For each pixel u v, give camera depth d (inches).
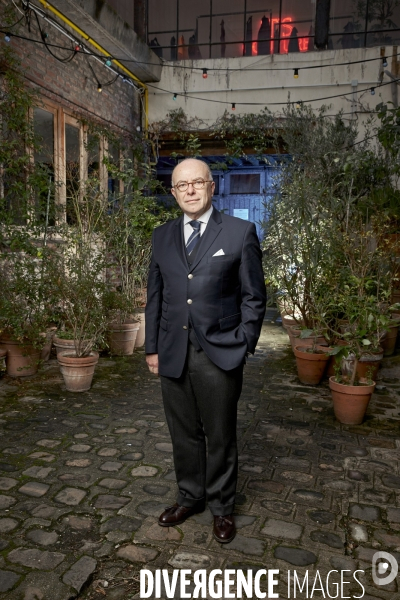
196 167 80.7
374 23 354.3
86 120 276.4
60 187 247.0
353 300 166.4
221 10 388.5
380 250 196.1
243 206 434.6
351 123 321.1
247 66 342.0
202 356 82.0
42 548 83.7
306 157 310.5
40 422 141.0
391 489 106.0
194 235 83.9
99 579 76.7
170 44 390.0
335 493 104.0
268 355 226.8
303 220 211.3
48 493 101.8
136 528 90.0
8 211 204.7
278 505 98.9
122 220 245.4
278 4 377.4
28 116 221.8
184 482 92.0
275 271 219.9
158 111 358.3
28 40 219.5
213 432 84.0
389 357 216.8
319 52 331.6
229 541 85.8
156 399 163.3
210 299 80.8
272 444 128.6
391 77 322.0
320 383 183.2
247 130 345.1
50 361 207.5
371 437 134.3
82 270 191.6
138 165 346.3
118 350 220.2
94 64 284.5
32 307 189.8
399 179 302.5
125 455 120.5
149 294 89.4
